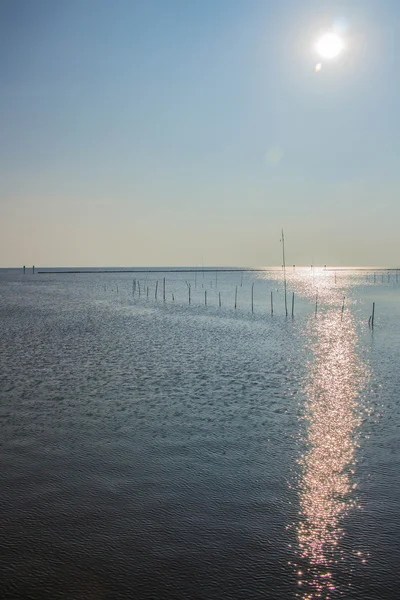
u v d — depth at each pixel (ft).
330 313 219.61
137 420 62.03
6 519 38.60
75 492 42.86
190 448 52.75
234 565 33.58
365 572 32.86
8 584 31.48
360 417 64.39
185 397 73.10
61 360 102.22
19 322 173.17
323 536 36.73
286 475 46.55
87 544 35.60
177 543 35.78
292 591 31.19
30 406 67.72
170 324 173.27
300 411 66.74
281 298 313.53
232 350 118.11
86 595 30.68
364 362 104.73
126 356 107.86
